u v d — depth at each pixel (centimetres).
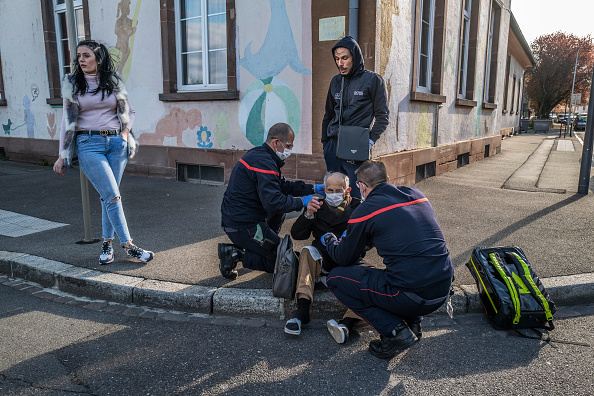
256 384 232
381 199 258
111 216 368
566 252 400
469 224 502
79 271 362
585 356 258
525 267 294
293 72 603
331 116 455
